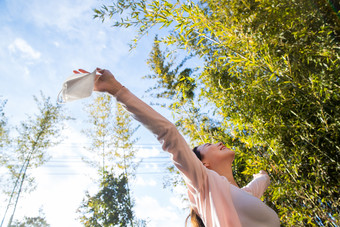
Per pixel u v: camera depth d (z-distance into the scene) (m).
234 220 0.80
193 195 0.95
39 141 7.46
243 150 2.36
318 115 1.90
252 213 0.81
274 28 2.44
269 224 0.83
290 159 2.02
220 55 2.41
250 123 2.23
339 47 1.76
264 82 2.03
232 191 0.89
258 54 2.11
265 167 2.01
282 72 1.85
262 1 2.44
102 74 0.85
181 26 1.88
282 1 2.35
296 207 1.96
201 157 1.22
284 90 1.97
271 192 2.06
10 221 6.91
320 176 1.90
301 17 2.37
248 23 2.24
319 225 1.91
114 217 6.42
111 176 6.89
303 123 1.99
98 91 0.85
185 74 4.75
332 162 1.88
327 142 2.03
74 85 0.78
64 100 0.80
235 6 2.79
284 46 2.26
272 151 2.05
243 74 2.29
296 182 1.90
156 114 0.84
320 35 2.18
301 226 2.03
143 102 0.85
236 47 2.00
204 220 0.89
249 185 1.48
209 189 0.85
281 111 2.18
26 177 7.25
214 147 1.24
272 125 2.09
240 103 2.29
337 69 1.74
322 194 2.00
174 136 0.82
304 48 2.07
